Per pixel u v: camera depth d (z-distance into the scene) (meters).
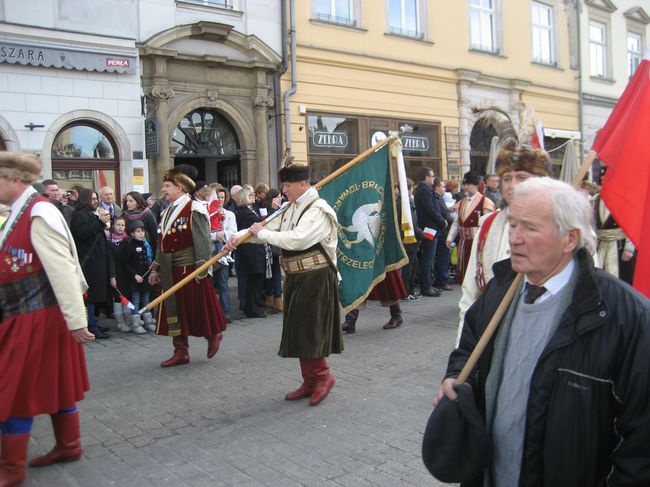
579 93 19.86
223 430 4.02
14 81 9.27
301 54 12.77
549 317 1.76
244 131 11.84
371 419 4.12
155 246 7.38
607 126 3.19
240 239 4.44
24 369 3.19
